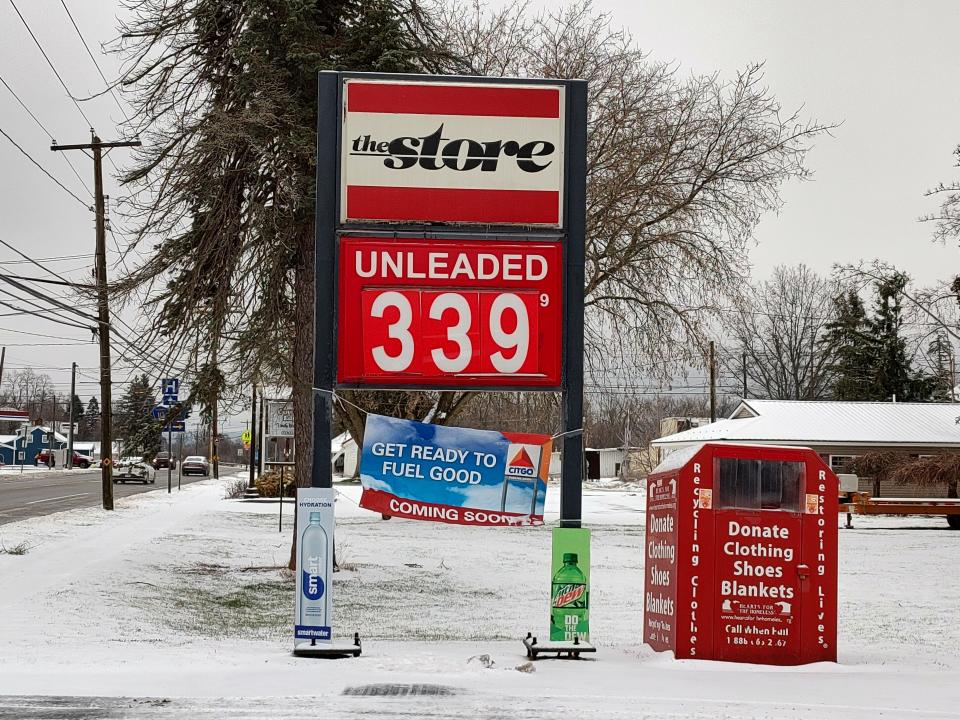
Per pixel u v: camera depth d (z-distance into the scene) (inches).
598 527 1480.1
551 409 1152.8
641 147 1184.2
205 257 756.6
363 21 793.6
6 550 834.8
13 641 464.1
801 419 2113.7
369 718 303.7
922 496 2058.3
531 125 456.1
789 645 423.2
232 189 773.3
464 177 452.8
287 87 791.1
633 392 1177.4
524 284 451.5
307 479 818.2
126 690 349.1
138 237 776.9
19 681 365.7
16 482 2335.1
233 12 809.5
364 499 437.7
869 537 1435.8
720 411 4490.7
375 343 445.1
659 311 1158.3
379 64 780.0
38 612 549.6
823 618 427.2
